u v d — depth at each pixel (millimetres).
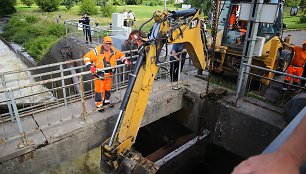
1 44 25531
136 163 4238
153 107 6570
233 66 8383
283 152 508
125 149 4438
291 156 495
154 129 8766
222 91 7098
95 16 32656
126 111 4430
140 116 4586
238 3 7898
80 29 15031
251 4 5582
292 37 19406
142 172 4207
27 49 20375
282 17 8133
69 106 5914
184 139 7332
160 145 8602
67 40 13047
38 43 19609
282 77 9383
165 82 7574
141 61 4262
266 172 450
